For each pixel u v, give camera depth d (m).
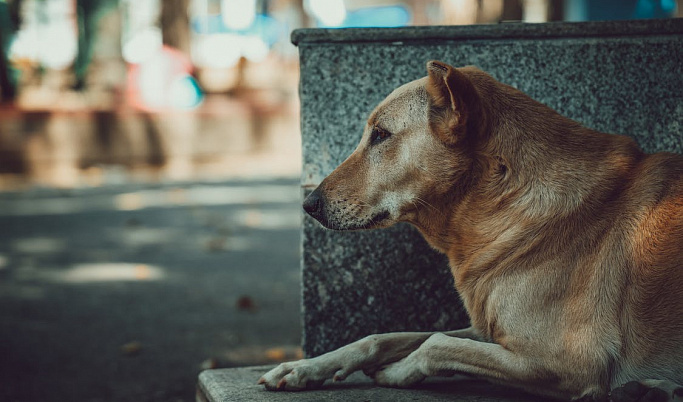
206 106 6.75
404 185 1.28
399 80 1.46
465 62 1.46
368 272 1.48
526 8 5.93
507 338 1.19
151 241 3.23
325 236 1.47
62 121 5.71
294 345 1.91
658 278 1.15
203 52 9.09
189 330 2.02
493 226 1.23
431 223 1.28
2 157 5.52
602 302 1.16
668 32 1.44
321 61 1.46
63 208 4.13
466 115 1.22
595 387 1.15
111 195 4.62
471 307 1.25
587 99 1.46
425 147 1.26
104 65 6.45
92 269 2.70
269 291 2.39
